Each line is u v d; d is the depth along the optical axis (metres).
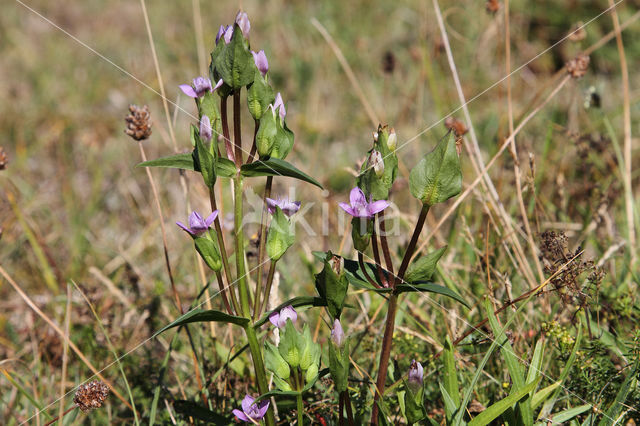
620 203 3.35
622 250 2.94
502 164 3.15
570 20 5.77
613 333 2.35
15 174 4.64
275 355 1.64
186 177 3.15
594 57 5.55
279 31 6.70
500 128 3.36
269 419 1.75
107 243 3.88
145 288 3.13
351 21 6.79
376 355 2.36
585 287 2.15
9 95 5.89
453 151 1.54
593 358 2.05
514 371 1.75
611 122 4.39
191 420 2.17
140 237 3.77
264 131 1.65
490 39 5.65
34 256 3.69
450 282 2.56
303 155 4.50
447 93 4.82
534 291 2.04
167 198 4.14
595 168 3.56
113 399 2.54
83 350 2.82
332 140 5.00
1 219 3.84
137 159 4.73
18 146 4.86
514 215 3.09
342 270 1.55
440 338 2.48
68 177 4.59
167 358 2.31
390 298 1.67
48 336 2.85
